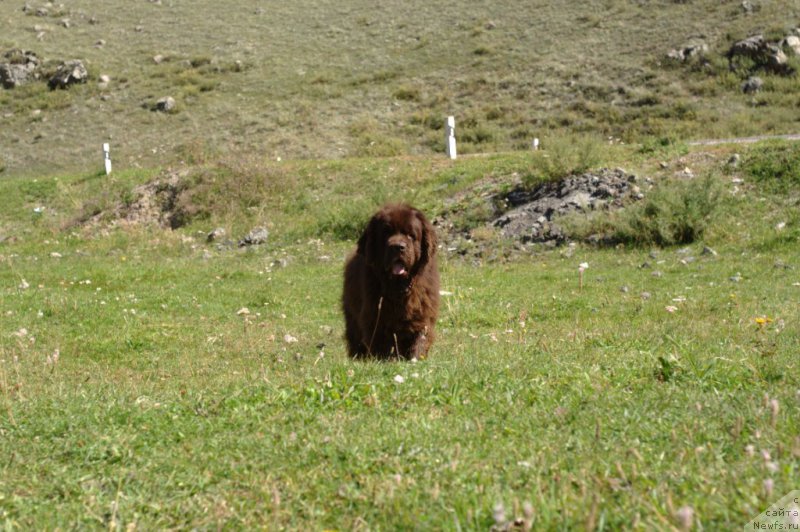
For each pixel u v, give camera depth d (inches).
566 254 627.2
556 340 324.5
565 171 744.3
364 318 295.7
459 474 142.9
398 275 281.3
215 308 494.3
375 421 183.5
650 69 1423.5
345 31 1898.4
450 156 914.7
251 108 1499.8
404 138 1320.1
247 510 139.8
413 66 1636.3
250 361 350.6
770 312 374.0
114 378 317.4
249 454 167.0
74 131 1486.2
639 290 487.5
